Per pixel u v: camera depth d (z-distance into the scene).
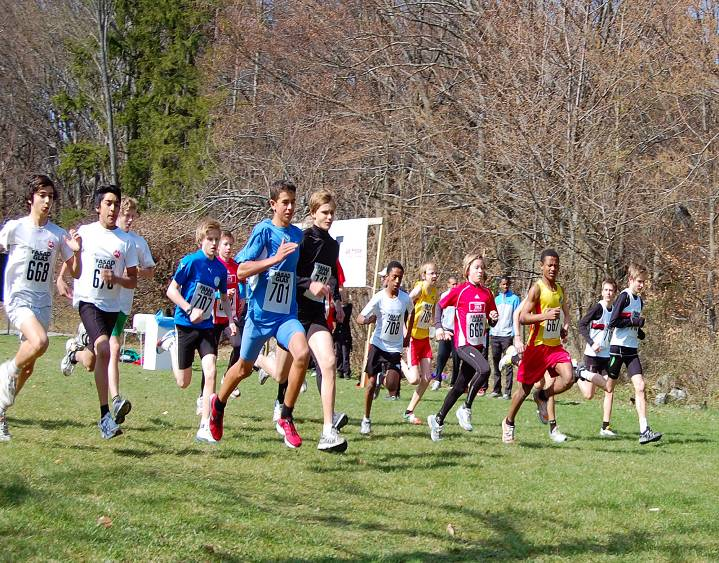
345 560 4.74
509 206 19.86
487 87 20.77
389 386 9.73
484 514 6.00
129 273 7.89
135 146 36.53
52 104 42.50
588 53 19.36
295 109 27.47
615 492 6.85
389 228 22.67
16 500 5.19
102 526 4.88
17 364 7.17
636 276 10.31
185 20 36.12
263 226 7.23
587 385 10.86
